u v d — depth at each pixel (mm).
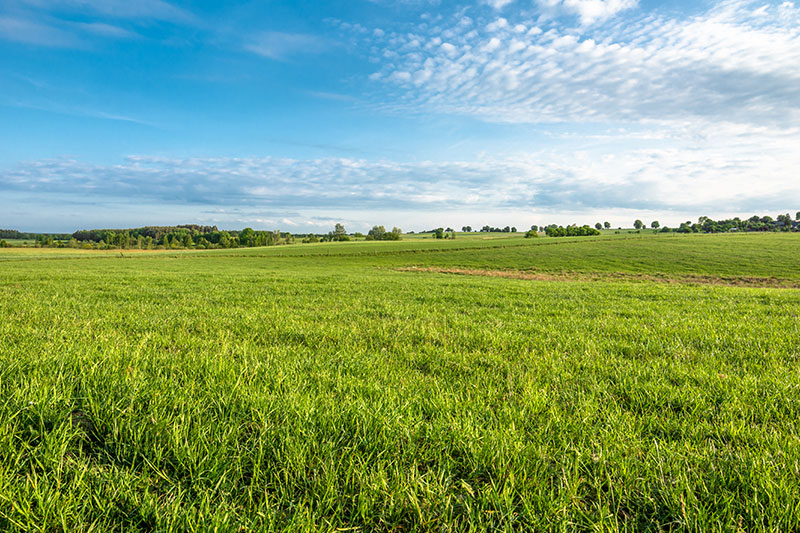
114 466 2332
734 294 14328
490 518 2064
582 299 13195
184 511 2008
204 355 4762
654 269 52281
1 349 4645
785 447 2729
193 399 3244
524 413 3295
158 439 2596
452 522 2059
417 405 3420
